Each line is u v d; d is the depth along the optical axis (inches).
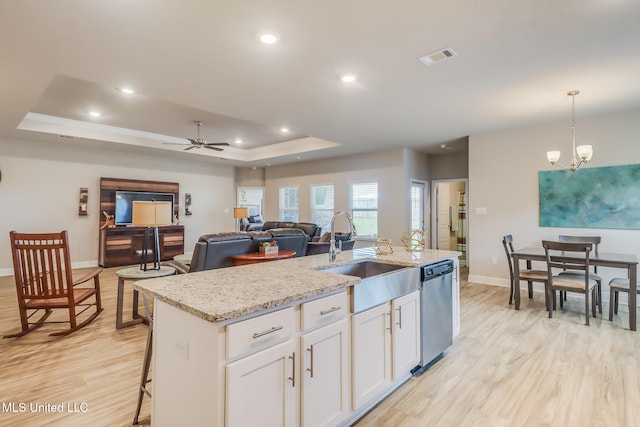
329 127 196.9
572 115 171.2
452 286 115.5
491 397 86.4
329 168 314.2
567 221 182.4
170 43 97.9
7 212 236.2
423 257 109.1
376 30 91.5
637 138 163.5
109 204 275.4
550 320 144.7
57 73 118.9
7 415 77.6
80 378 94.6
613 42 98.3
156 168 309.7
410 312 92.9
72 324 128.2
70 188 261.3
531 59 109.2
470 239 217.8
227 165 362.9
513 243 200.2
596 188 173.9
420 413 79.7
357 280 73.7
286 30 91.2
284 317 58.9
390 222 269.1
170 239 297.0
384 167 273.1
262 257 150.1
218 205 357.4
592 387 90.7
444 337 109.5
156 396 64.7
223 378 50.4
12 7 79.6
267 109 162.9
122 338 123.5
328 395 67.4
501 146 204.8
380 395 83.8
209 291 62.7
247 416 52.9
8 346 116.1
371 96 144.2
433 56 106.9
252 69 116.4
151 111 199.8
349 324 73.3
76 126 229.6
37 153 247.1
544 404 83.2
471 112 166.9
